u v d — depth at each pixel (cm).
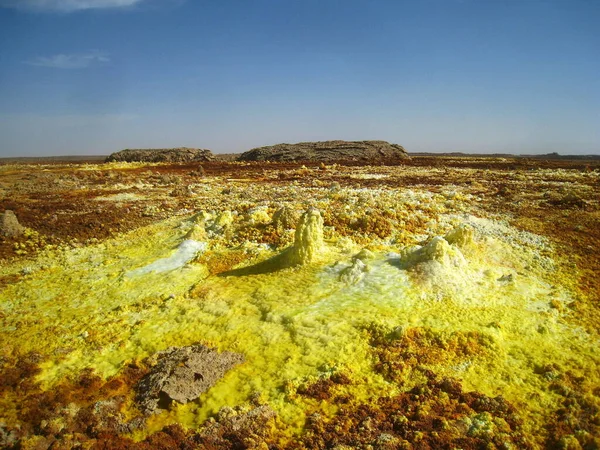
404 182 3531
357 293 1405
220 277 1659
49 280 1750
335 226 1969
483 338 1198
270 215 2259
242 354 1197
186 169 5356
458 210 2322
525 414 970
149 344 1281
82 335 1341
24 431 970
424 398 1018
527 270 1634
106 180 4003
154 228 2309
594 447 880
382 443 888
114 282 1691
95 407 1030
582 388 1030
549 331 1258
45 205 2797
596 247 1808
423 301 1366
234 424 963
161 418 1009
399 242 1839
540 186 3098
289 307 1375
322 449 894
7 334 1370
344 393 1046
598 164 5453
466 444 888
